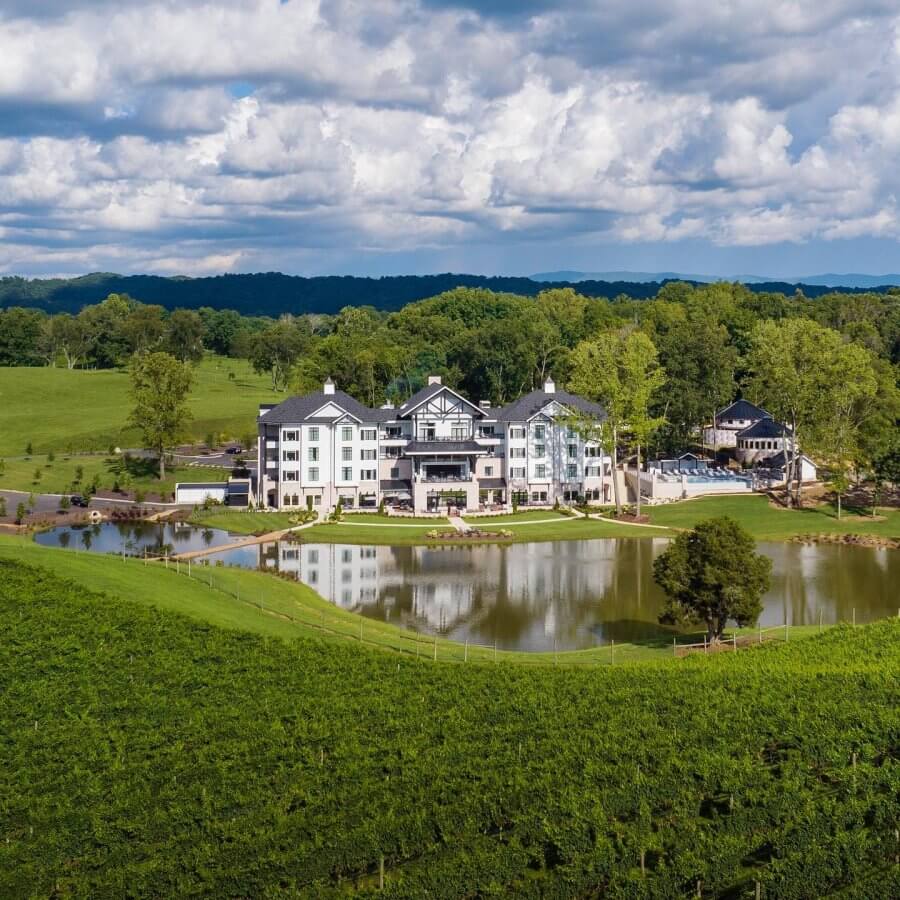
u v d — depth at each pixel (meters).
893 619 72.38
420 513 126.81
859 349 129.25
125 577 74.12
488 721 50.44
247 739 48.19
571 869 37.50
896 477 122.88
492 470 134.75
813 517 123.38
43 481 138.62
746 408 167.25
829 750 46.94
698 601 67.81
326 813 41.38
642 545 110.25
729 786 43.22
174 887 37.12
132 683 54.50
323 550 106.62
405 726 49.56
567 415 131.75
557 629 76.31
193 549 105.50
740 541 68.69
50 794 42.62
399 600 85.12
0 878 36.78
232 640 61.97
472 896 37.03
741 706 51.66
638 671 58.50
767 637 71.44
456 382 186.50
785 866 38.00
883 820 42.31
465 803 41.53
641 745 46.66
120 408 193.12
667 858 39.44
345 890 37.06
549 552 106.38
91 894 36.56
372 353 185.75
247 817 40.94
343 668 57.84
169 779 44.19
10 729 48.84
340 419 129.62
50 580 68.62
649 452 157.50
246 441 167.38
